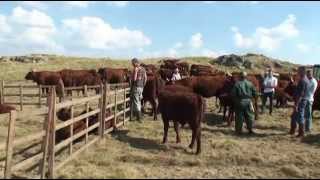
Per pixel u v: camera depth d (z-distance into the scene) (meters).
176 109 12.62
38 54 72.81
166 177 9.66
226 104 17.69
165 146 13.00
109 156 11.54
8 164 8.91
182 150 12.55
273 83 19.67
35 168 10.45
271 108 19.78
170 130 15.37
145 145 13.12
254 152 12.45
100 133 13.80
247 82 15.34
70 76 28.23
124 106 16.61
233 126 16.88
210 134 15.11
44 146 9.59
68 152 11.59
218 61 65.62
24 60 66.38
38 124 16.62
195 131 12.39
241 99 15.22
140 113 17.55
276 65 63.62
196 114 12.28
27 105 23.08
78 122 12.85
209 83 19.23
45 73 28.91
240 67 62.25
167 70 27.78
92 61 65.75
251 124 15.33
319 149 13.20
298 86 15.13
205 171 10.41
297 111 15.15
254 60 64.25
